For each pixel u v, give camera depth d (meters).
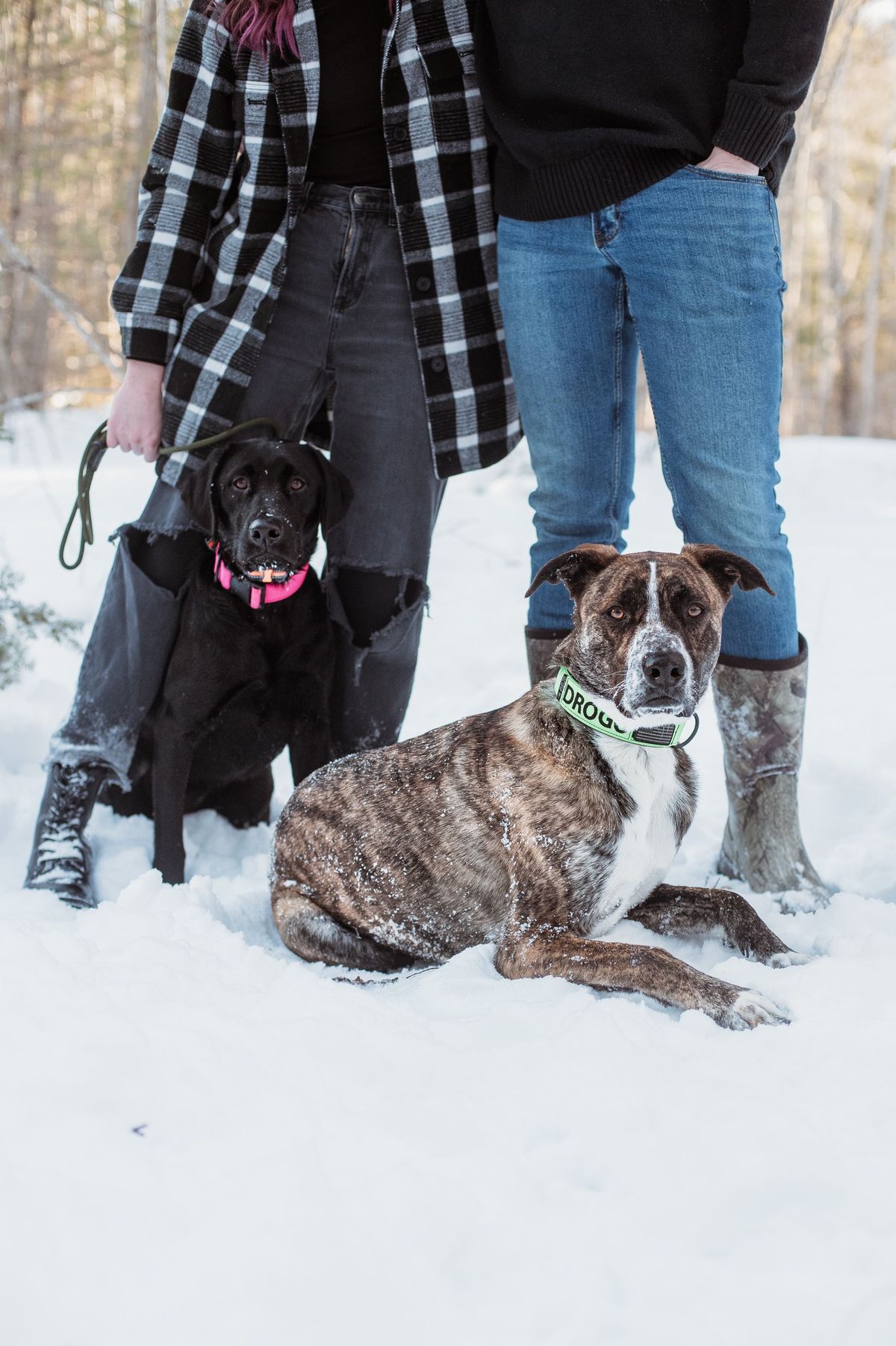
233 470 3.30
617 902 2.76
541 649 3.40
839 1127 1.86
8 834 3.63
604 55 2.85
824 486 10.16
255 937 3.14
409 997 2.49
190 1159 1.78
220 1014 2.20
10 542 6.71
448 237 3.35
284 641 3.36
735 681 3.12
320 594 3.47
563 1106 1.94
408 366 3.44
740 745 3.15
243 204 3.31
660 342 2.99
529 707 2.88
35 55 15.38
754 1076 2.04
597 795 2.70
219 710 3.38
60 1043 2.06
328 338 3.42
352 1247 1.60
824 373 23.62
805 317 26.89
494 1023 2.27
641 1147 1.83
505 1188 1.73
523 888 2.74
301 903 3.04
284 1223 1.63
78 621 4.73
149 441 3.45
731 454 2.99
